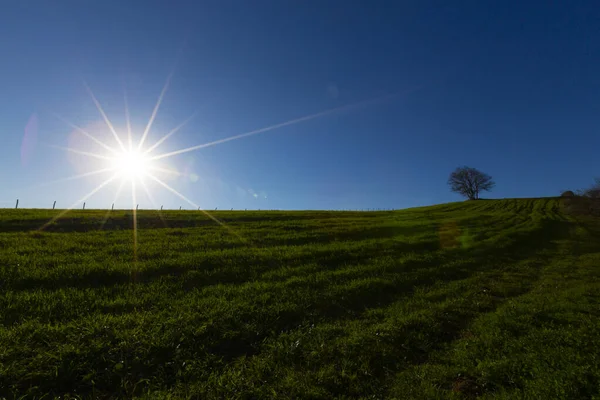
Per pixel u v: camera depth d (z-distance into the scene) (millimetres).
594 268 19547
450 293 12992
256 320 9125
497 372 6633
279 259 16438
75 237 20312
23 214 30578
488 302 11953
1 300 9148
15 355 6492
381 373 6934
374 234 27719
